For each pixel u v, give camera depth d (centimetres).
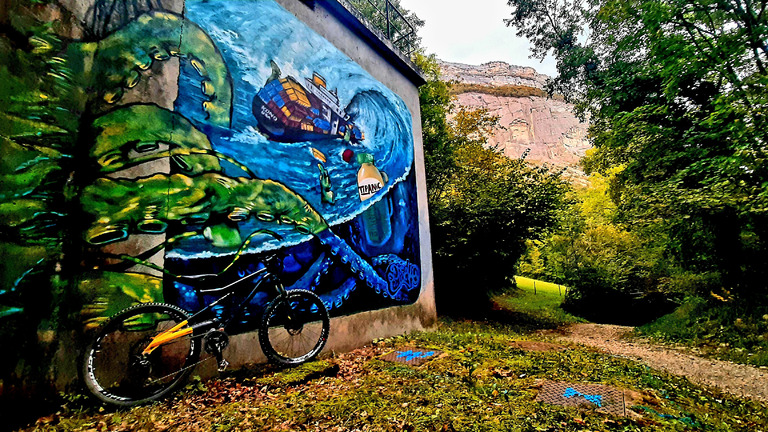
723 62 805
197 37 350
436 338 557
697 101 999
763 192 669
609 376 381
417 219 696
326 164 482
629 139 1084
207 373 319
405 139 691
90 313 265
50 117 260
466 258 1104
